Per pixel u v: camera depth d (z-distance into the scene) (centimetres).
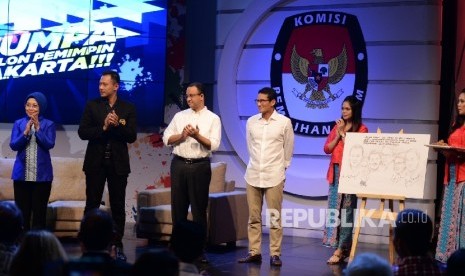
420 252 315
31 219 629
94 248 303
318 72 741
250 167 592
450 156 566
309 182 741
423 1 702
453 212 564
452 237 566
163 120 782
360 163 567
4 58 768
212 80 787
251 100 769
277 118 589
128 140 592
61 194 704
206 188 579
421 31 702
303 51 748
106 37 771
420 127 705
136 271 241
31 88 767
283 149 591
